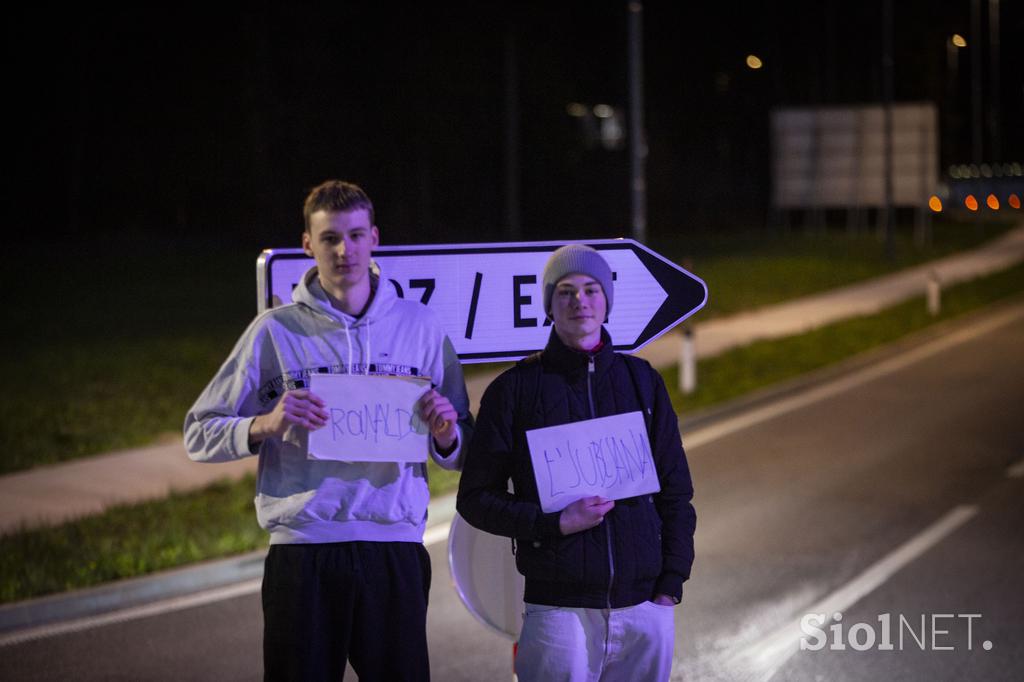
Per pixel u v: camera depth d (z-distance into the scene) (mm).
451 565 5746
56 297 40625
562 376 5316
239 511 13383
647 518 5270
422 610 5441
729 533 12672
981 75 118625
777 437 18125
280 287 5664
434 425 5203
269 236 67125
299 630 5238
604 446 5238
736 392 21766
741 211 92000
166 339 29391
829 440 17766
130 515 13195
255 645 9578
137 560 11391
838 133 55938
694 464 16359
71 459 16547
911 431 18297
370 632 5324
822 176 56344
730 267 46969
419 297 5852
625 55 77938
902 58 98062
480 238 74250
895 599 10359
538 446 5215
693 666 8930
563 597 5219
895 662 8922
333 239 5340
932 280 33062
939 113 99188
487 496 5258
